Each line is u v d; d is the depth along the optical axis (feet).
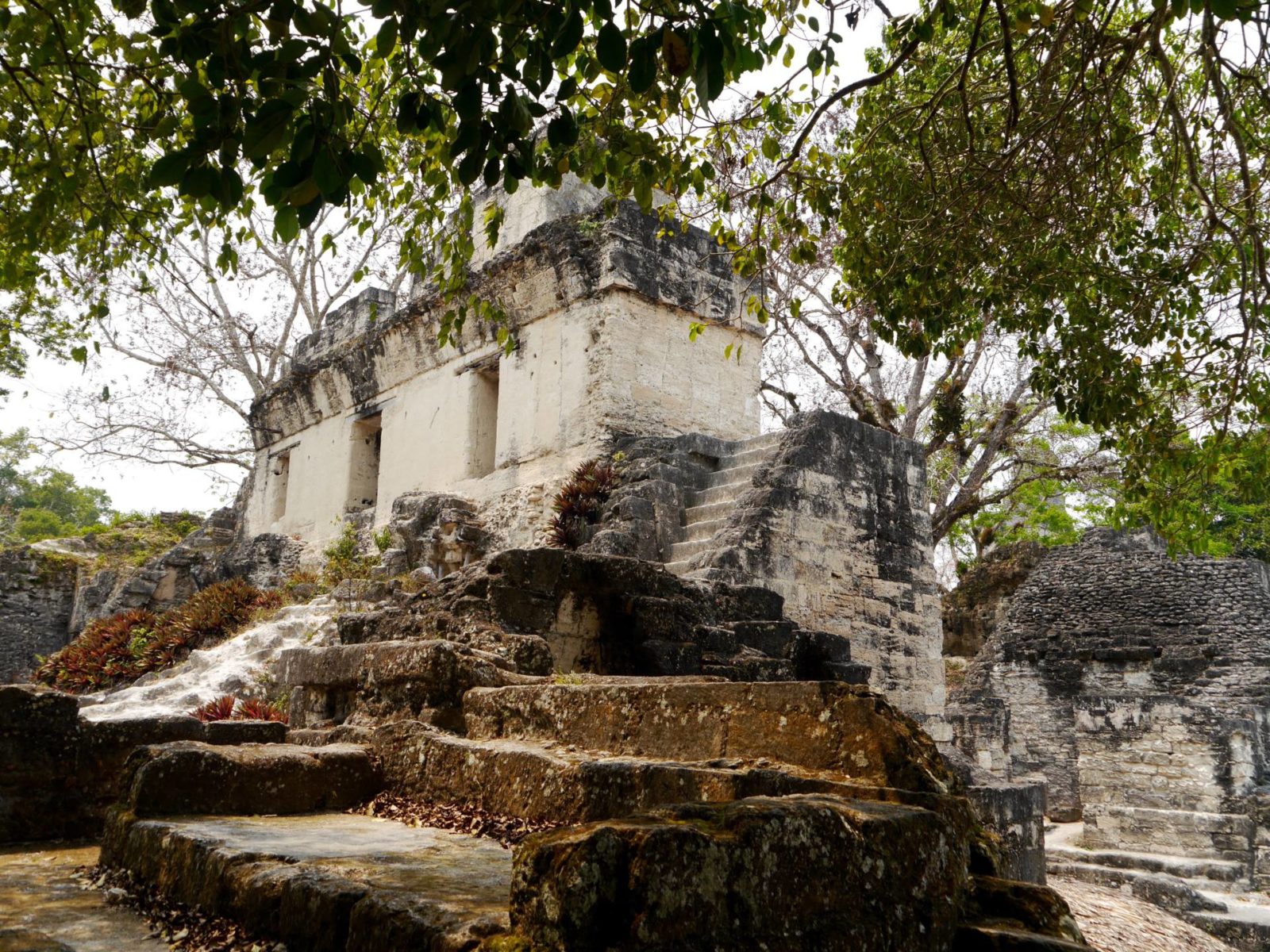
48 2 18.44
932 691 38.29
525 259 43.91
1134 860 46.52
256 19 13.21
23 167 20.53
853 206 24.12
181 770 14.69
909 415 64.64
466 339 47.91
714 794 10.75
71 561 76.43
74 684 45.16
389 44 11.93
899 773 10.56
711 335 44.42
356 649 20.18
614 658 23.91
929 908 8.77
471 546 43.14
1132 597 69.82
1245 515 81.66
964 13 24.77
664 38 12.30
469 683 17.80
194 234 22.04
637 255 41.65
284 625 39.52
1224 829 46.24
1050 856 48.88
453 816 14.24
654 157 17.81
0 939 10.62
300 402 60.39
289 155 12.49
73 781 17.60
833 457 37.01
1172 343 25.59
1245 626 64.69
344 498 55.11
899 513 39.27
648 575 25.05
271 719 29.04
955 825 9.83
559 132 12.86
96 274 25.58
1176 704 49.57
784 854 7.84
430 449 49.03
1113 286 24.57
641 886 6.98
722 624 27.22
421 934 8.10
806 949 7.63
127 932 11.07
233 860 11.14
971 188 22.16
